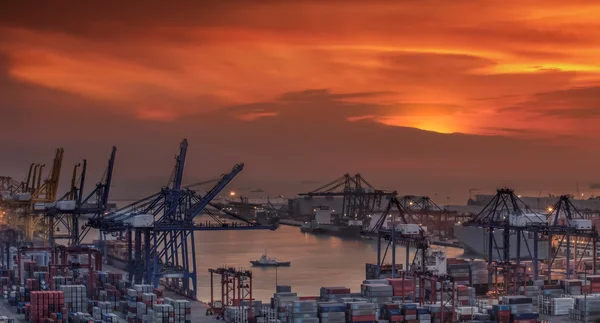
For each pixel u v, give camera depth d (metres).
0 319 186.75
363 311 190.38
